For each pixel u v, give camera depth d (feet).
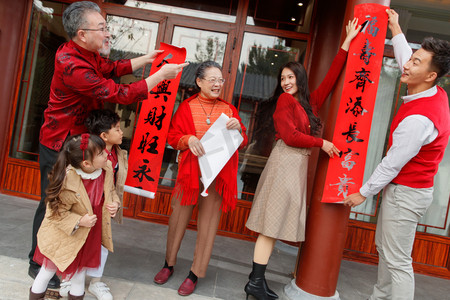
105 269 7.29
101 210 5.67
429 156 5.56
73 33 5.57
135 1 10.89
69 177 5.15
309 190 10.24
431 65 5.35
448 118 5.62
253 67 10.74
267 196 6.73
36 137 11.19
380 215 6.38
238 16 10.67
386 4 6.61
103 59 6.53
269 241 6.76
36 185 11.14
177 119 6.89
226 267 8.48
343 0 9.68
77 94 5.83
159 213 10.96
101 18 5.61
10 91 11.05
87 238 5.47
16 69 11.02
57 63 5.52
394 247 5.84
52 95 5.91
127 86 5.65
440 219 10.27
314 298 6.73
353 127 6.42
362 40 6.39
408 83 5.69
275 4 10.64
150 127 6.98
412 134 5.31
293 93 6.84
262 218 6.70
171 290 6.84
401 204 5.70
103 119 5.90
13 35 10.85
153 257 8.29
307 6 10.58
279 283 7.96
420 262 10.24
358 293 8.14
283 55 10.69
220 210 6.98
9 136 11.18
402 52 6.49
